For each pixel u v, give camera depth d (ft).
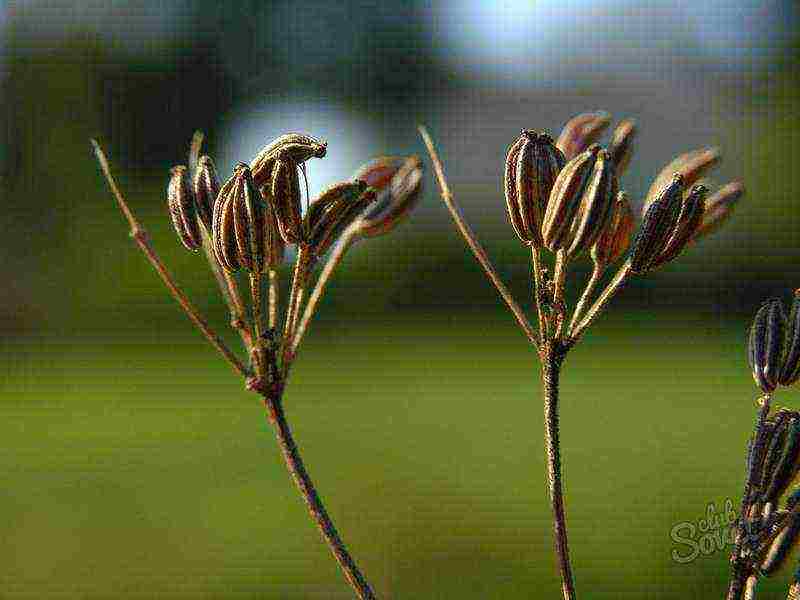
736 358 82.12
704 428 57.21
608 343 90.33
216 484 49.75
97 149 7.07
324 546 39.11
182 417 72.59
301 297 6.97
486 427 63.57
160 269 6.91
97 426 70.38
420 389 79.46
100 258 106.93
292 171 6.79
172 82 128.16
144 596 36.22
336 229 6.95
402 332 104.17
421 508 41.83
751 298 93.97
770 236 92.27
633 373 77.97
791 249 91.71
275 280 6.97
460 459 52.65
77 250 107.55
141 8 122.01
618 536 35.40
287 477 50.90
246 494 47.29
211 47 132.16
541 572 33.88
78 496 48.62
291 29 136.77
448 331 103.45
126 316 105.91
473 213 103.60
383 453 55.77
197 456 57.67
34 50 116.37
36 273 107.65
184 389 84.79
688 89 108.06
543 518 39.11
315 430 65.00
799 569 6.63
